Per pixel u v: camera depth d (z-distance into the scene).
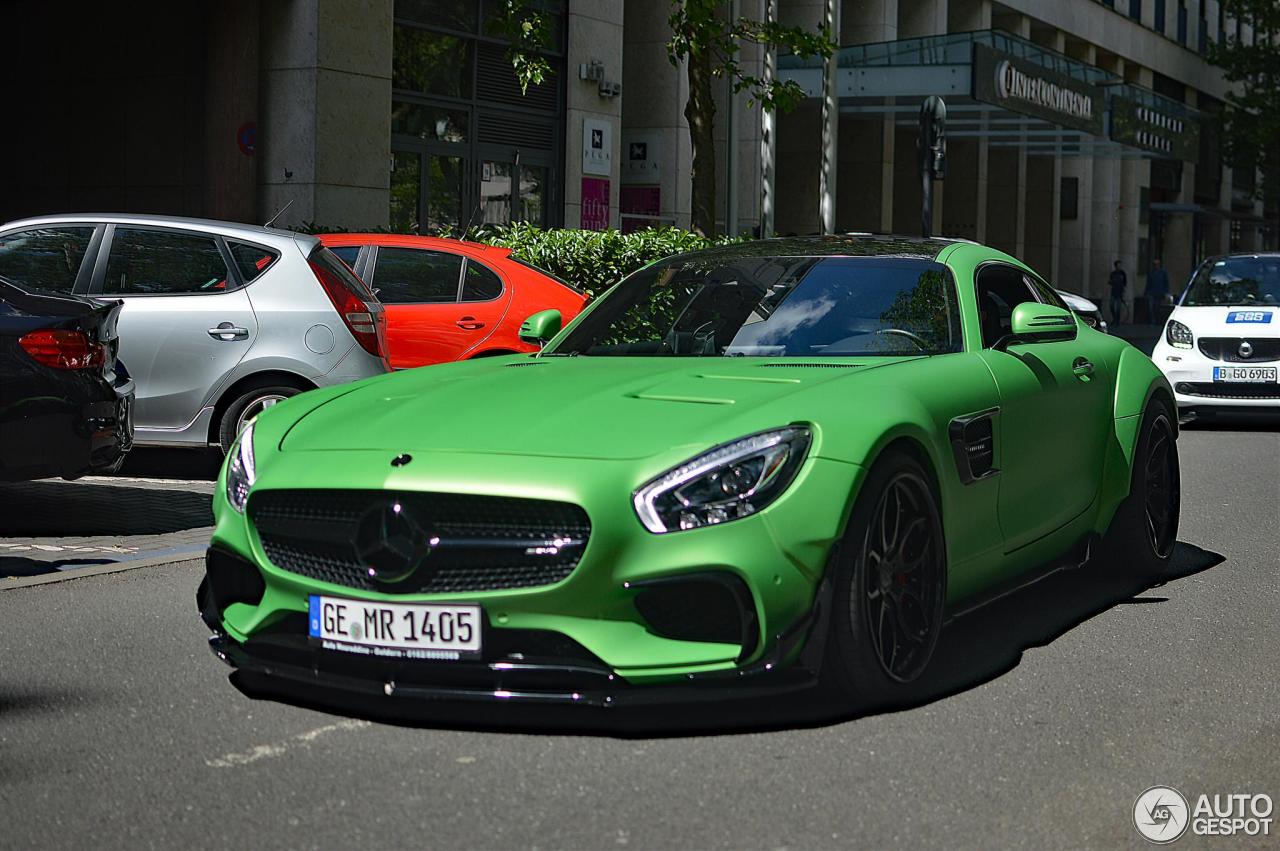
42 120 21.64
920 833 3.66
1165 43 51.69
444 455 4.47
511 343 11.59
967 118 32.62
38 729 4.50
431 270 11.66
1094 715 4.72
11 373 7.33
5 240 9.62
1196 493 10.36
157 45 20.55
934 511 4.91
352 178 19.84
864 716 4.66
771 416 4.52
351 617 4.43
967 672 5.22
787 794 3.93
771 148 19.64
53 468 7.42
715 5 16.22
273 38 19.58
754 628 4.26
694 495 4.29
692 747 4.32
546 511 4.31
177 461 11.05
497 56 22.94
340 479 4.49
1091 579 7.08
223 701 4.80
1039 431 5.86
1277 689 5.07
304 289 9.63
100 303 7.85
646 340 5.94
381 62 20.16
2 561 7.20
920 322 5.74
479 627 4.30
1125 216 48.62
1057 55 30.34
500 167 23.12
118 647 5.54
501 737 4.41
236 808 3.81
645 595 4.28
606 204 24.91
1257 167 47.75
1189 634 5.89
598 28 24.47
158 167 20.59
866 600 4.55
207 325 9.47
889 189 34.47
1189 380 15.12
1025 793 3.97
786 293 5.94
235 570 4.83
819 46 17.05
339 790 3.95
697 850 3.53
